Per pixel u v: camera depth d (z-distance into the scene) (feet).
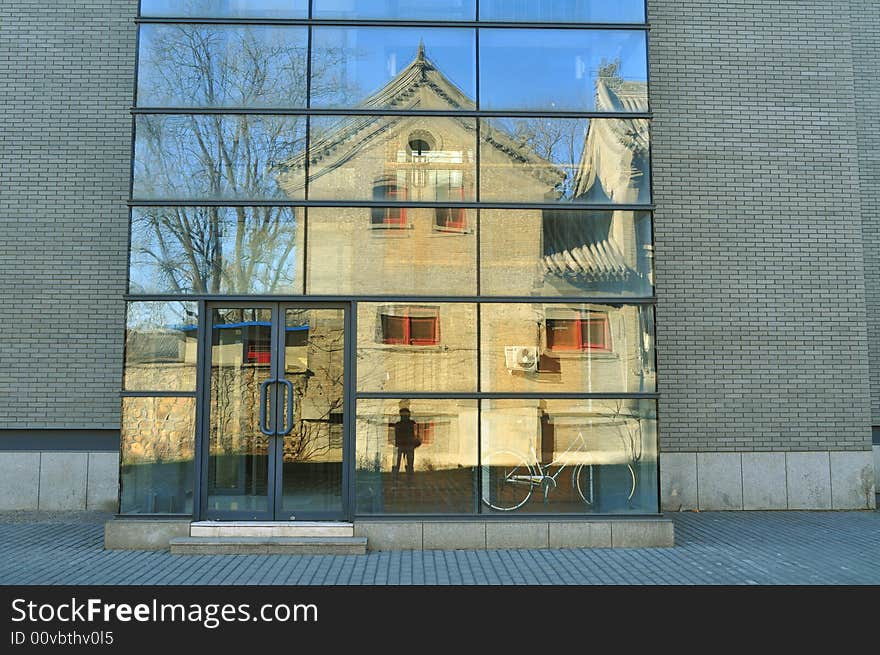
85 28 34.71
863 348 34.53
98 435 33.35
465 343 27.20
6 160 34.06
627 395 27.02
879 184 37.88
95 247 33.86
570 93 28.73
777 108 35.24
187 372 26.78
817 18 35.78
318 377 27.14
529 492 26.58
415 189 27.91
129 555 24.82
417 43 28.81
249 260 27.37
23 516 31.78
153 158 27.81
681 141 34.86
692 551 25.62
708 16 35.50
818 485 33.83
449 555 24.95
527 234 27.86
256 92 28.32
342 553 25.07
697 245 34.47
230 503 26.48
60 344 33.47
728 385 34.04
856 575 22.48
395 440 26.66
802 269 34.63
